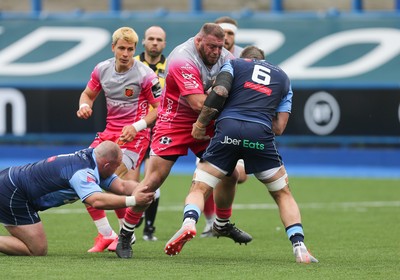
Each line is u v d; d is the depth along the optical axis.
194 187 28.31
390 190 56.28
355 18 69.12
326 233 38.72
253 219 43.69
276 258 30.59
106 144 28.44
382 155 65.56
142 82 32.62
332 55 67.38
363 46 67.62
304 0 87.88
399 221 42.84
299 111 65.12
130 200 27.48
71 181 27.91
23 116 67.19
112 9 72.88
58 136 67.06
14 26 71.56
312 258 28.67
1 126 67.31
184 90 29.09
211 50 28.88
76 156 28.34
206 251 32.72
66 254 30.70
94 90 33.06
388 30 68.31
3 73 68.19
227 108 28.34
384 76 65.38
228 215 32.03
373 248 33.88
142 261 28.72
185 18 70.00
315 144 66.81
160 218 43.94
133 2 89.31
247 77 28.52
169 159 30.53
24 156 68.31
